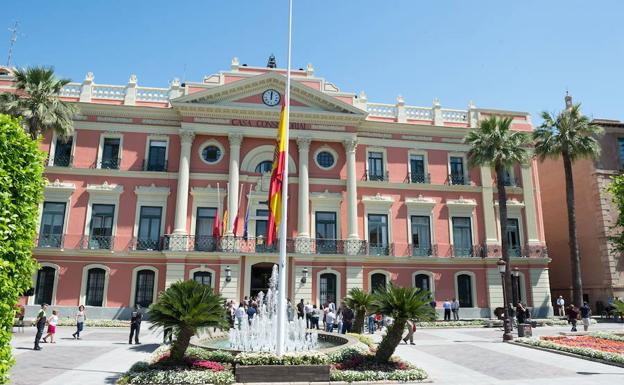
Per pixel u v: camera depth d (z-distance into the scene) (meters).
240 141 31.56
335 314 26.05
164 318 11.46
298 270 30.20
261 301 27.34
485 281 33.06
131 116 31.70
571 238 31.36
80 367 13.52
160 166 31.47
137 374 10.98
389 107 35.09
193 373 10.94
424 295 13.18
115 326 25.69
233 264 29.45
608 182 36.06
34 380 11.59
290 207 31.67
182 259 29.19
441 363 14.95
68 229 29.58
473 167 31.91
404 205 33.44
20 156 8.24
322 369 11.30
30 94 26.12
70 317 28.22
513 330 25.80
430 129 34.78
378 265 31.88
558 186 39.88
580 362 15.05
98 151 30.94
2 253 7.25
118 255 29.33
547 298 33.22
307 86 32.25
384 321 24.28
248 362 11.49
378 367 12.29
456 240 33.62
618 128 37.31
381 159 34.16
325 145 33.19
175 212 30.38
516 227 34.53
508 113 36.50
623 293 33.84
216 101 31.72
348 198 31.95
